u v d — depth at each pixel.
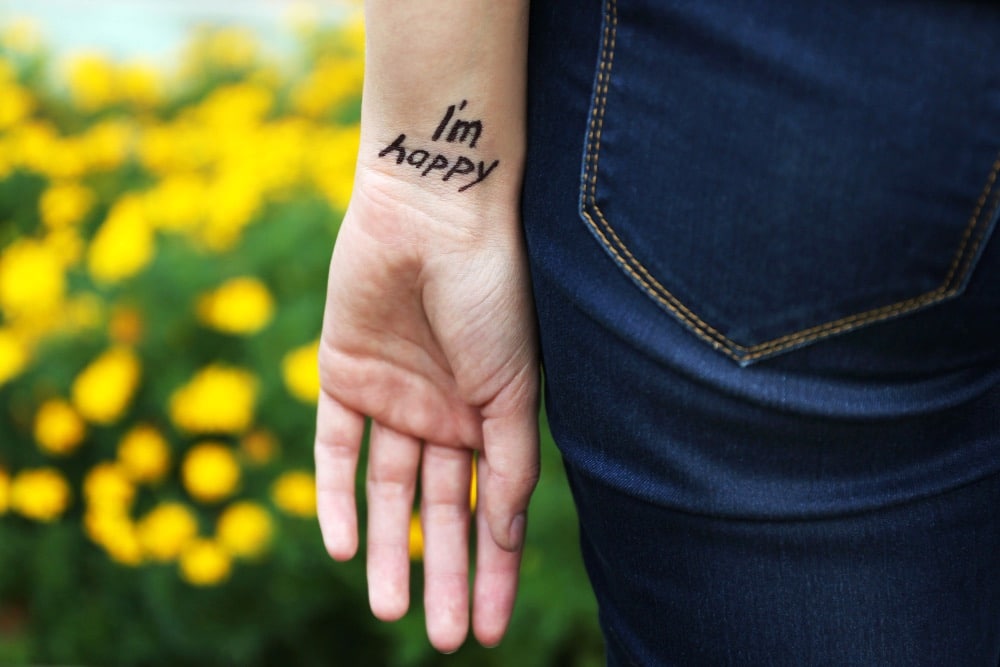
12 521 1.18
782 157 0.58
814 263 0.58
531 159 0.63
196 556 1.02
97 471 1.12
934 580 0.61
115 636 1.10
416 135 0.64
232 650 1.05
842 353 0.59
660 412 0.61
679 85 0.59
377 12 0.62
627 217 0.60
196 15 2.28
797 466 0.60
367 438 1.03
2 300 1.19
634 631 0.65
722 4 0.58
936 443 0.61
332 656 1.09
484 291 0.66
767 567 0.61
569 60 0.61
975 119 0.57
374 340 0.69
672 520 0.62
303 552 1.04
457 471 0.72
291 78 1.66
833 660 0.61
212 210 1.17
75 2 2.32
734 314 0.59
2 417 1.13
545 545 1.01
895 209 0.58
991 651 0.63
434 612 0.72
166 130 1.52
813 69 0.57
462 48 0.62
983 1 0.56
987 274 0.58
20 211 1.43
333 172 1.24
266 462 1.06
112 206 1.39
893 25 0.57
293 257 1.12
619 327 0.60
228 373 1.06
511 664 1.03
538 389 0.68
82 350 1.11
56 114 1.64
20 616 1.14
